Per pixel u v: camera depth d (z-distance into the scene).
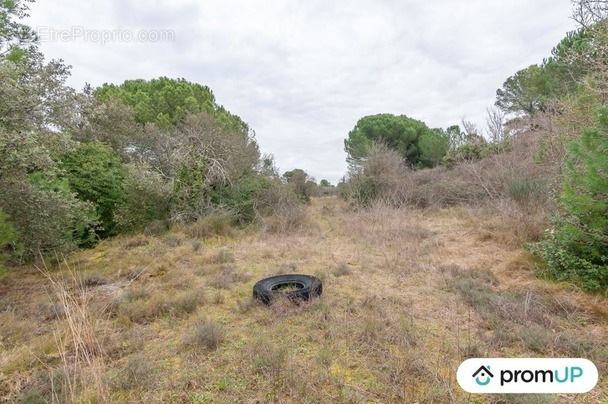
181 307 3.93
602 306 3.36
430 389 2.27
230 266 5.70
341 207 12.13
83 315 2.94
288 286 4.50
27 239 5.14
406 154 19.84
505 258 5.24
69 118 6.50
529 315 3.28
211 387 2.47
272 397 2.32
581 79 5.91
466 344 2.94
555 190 5.64
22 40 7.37
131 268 5.68
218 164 9.78
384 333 3.08
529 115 11.32
